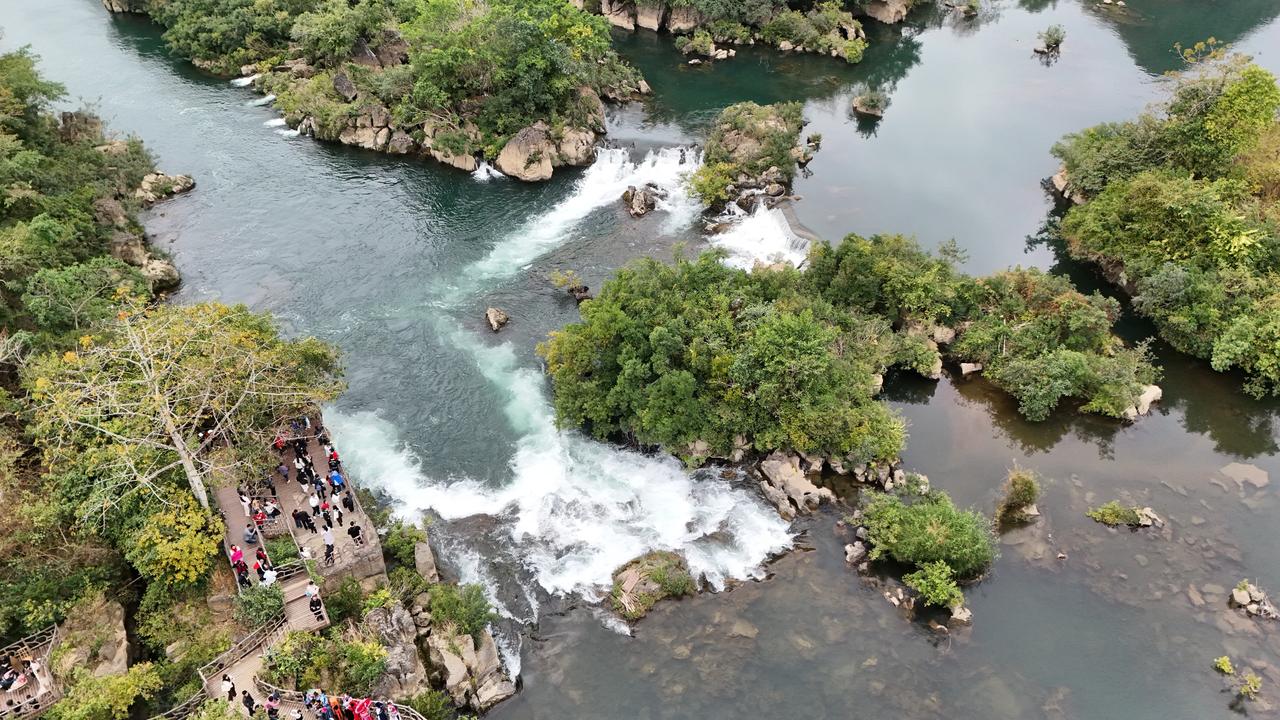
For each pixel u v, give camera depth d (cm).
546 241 8556
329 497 5084
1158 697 4528
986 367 6825
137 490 4475
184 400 4881
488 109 9806
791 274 7056
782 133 9662
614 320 6128
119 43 13575
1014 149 10344
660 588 5075
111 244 7725
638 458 6066
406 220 8888
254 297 7625
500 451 6088
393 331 7231
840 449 5819
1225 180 7406
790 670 4672
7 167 7094
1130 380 6438
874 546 5309
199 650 4241
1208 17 14438
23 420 5181
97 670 4169
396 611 4459
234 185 9488
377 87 10369
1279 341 6456
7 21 14388
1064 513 5656
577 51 10412
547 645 4809
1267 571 5222
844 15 13725
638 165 9838
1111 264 7944
